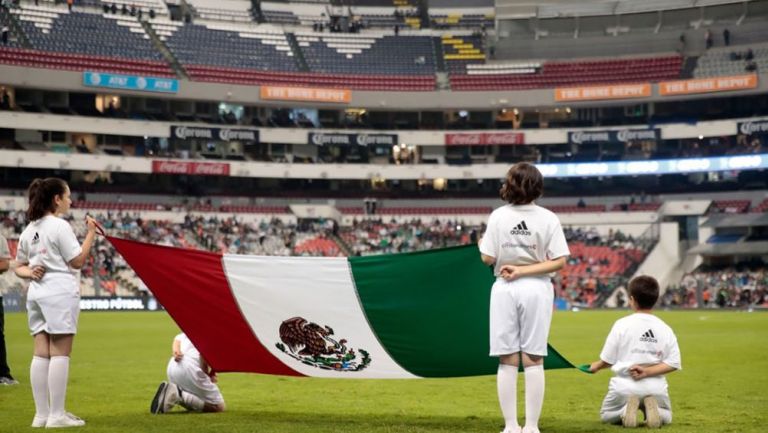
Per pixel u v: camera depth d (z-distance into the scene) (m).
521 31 98.44
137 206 83.69
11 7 85.50
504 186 10.62
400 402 15.08
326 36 99.50
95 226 12.18
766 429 11.69
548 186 94.62
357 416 13.05
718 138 91.69
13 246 72.88
